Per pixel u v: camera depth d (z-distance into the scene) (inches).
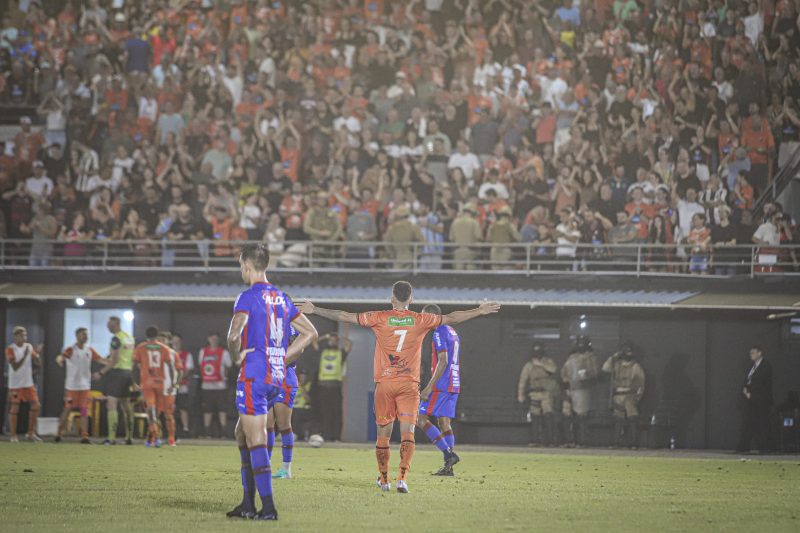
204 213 3580.2
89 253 3567.9
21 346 2989.7
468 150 3656.5
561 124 3757.4
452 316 1475.1
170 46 4035.4
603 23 3934.5
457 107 3759.8
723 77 3757.4
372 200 3535.9
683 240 3452.3
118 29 4074.8
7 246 3607.3
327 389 3260.3
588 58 3853.3
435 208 3553.2
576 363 3253.0
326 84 3929.6
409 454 1498.5
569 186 3533.5
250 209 3531.0
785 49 3779.5
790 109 3690.9
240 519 1160.2
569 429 3270.2
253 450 1144.8
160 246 3570.4
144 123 3868.1
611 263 3223.4
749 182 3587.6
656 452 3075.8
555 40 3941.9
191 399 3331.7
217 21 4060.0
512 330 3412.9
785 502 1494.8
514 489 1631.4
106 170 3730.3
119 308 3501.5
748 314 3321.9
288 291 3302.2
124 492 1497.3
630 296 3206.2
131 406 2965.1
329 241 3371.1
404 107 3794.3
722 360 3324.3
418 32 4050.2
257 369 1143.0
